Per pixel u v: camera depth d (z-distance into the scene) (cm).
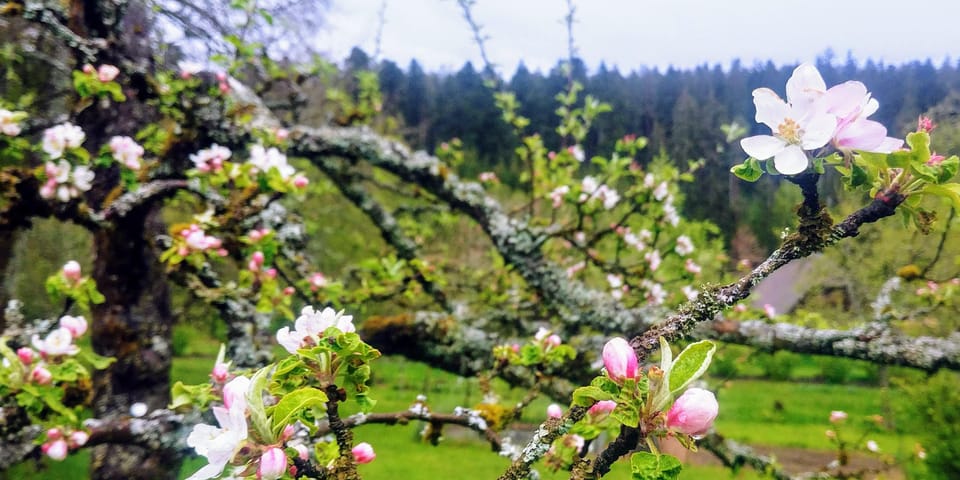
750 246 516
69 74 414
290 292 281
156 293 370
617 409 82
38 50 444
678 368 82
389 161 384
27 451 208
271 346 287
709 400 80
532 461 89
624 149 446
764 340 292
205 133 342
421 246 579
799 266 921
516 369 322
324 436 164
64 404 214
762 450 874
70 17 301
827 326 410
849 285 782
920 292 429
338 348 97
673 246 440
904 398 716
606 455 87
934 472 647
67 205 257
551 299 359
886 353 275
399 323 365
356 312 454
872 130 84
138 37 362
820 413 992
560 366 314
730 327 299
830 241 85
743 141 86
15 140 263
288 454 92
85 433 202
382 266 387
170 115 338
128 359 354
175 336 1212
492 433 180
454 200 388
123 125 370
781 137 85
